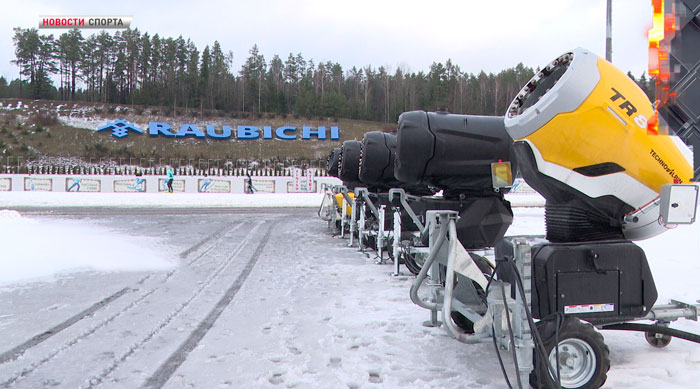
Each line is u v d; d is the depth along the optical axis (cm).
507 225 598
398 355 343
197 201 2564
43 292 540
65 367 324
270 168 6334
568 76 285
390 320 429
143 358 341
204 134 7762
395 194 843
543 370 257
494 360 333
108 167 6053
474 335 289
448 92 9962
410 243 629
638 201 302
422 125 576
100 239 983
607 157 289
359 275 643
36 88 10075
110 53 10606
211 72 10650
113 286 574
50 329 406
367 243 891
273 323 424
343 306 481
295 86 11638
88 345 367
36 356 344
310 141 8025
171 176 3588
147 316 448
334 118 9394
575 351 278
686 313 315
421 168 577
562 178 300
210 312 461
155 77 10556
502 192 611
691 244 850
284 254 834
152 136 7462
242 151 7300
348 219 1079
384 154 958
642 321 409
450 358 337
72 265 699
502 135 584
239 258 788
